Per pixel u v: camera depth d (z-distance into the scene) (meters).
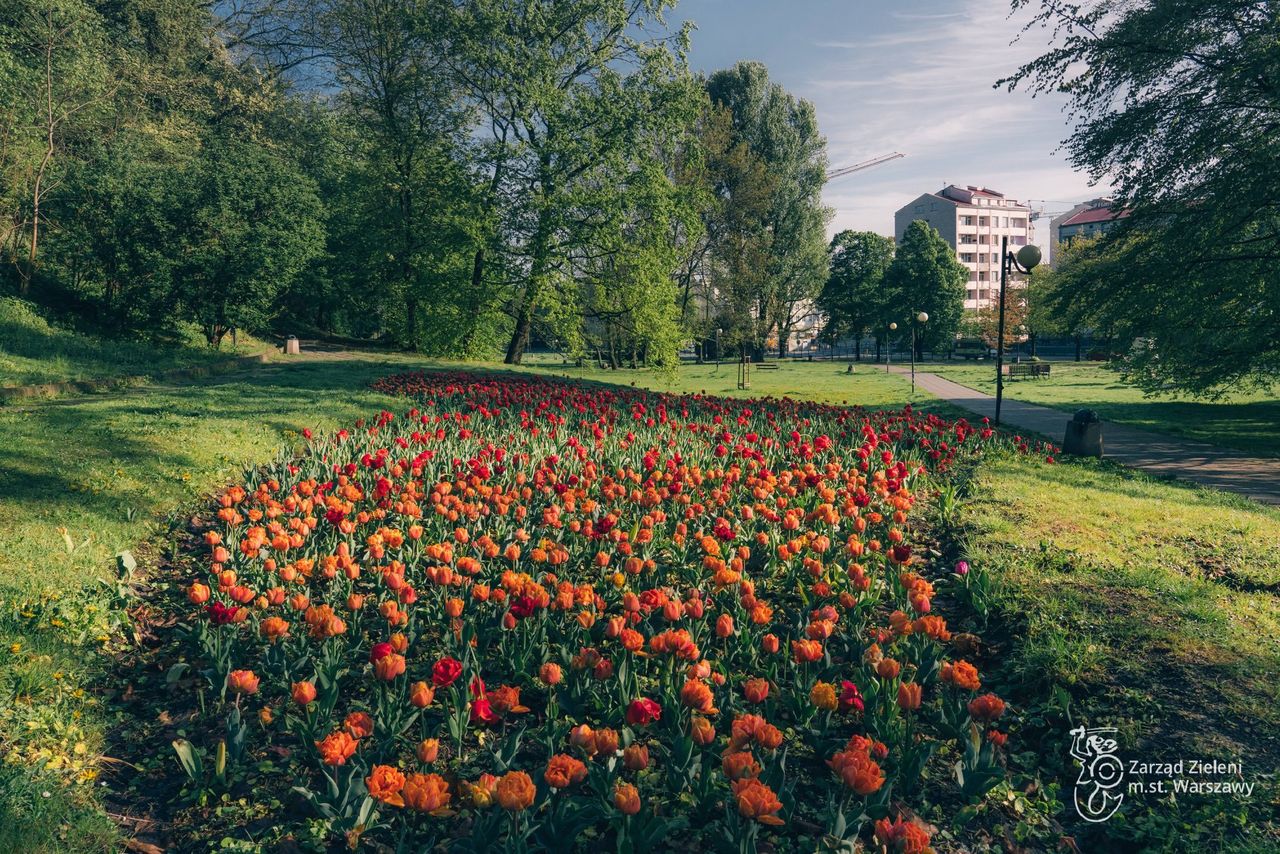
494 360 44.59
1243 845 3.80
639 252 38.91
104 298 27.89
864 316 79.00
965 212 125.31
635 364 57.03
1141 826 4.08
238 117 42.88
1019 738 4.99
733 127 61.34
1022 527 9.15
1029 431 19.61
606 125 37.69
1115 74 20.14
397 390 20.42
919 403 30.05
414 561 7.22
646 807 3.87
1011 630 6.30
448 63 38.41
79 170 26.94
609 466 11.34
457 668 4.01
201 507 9.83
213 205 27.86
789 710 5.05
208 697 5.35
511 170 37.62
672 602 5.09
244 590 5.37
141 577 7.47
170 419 13.38
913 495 11.09
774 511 8.02
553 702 4.62
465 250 39.31
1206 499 11.25
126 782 4.43
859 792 3.33
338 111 48.53
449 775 3.48
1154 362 22.34
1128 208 21.20
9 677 5.06
